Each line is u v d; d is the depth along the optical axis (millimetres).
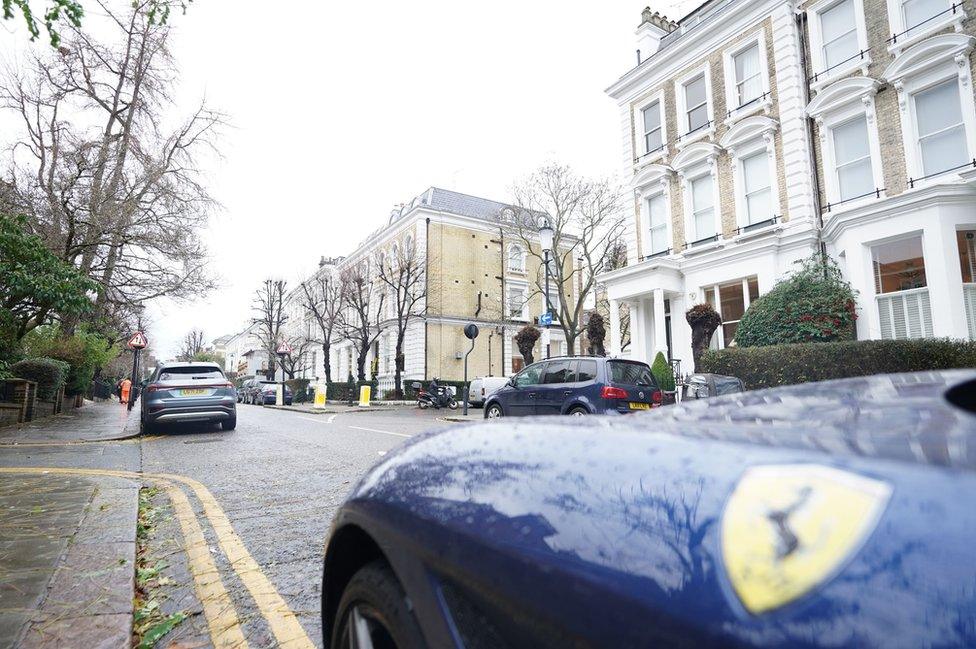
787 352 10430
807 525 554
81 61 15219
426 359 30406
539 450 1062
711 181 15547
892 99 11875
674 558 665
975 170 9695
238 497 4887
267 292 48375
